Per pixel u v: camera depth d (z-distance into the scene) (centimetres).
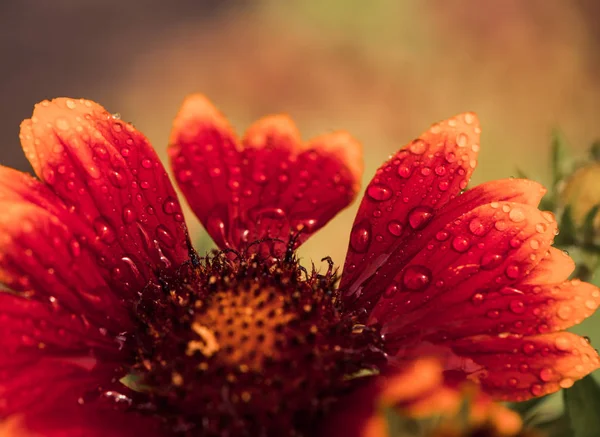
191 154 19
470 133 18
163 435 16
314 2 63
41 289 16
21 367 16
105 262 17
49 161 17
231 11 69
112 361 17
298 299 17
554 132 20
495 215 17
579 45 58
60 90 64
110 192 17
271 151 19
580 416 17
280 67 62
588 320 20
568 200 19
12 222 16
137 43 68
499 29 59
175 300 17
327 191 19
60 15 72
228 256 18
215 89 62
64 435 15
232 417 16
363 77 60
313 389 16
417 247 17
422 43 60
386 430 15
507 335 16
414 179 18
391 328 17
